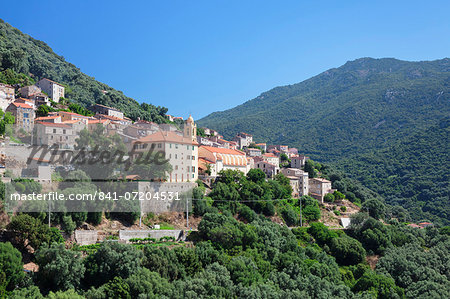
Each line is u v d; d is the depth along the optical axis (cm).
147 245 9825
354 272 14112
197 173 16375
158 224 12644
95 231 10581
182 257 9812
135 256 9056
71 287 8031
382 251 15950
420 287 12494
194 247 11012
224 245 11675
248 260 10900
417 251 15588
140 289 8050
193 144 16088
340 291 10944
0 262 7431
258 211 16762
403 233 18038
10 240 8869
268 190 18212
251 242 12462
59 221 10131
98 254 8831
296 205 19538
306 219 18525
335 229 17762
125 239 10900
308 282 10931
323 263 13025
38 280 8144
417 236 18625
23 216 9019
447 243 16662
